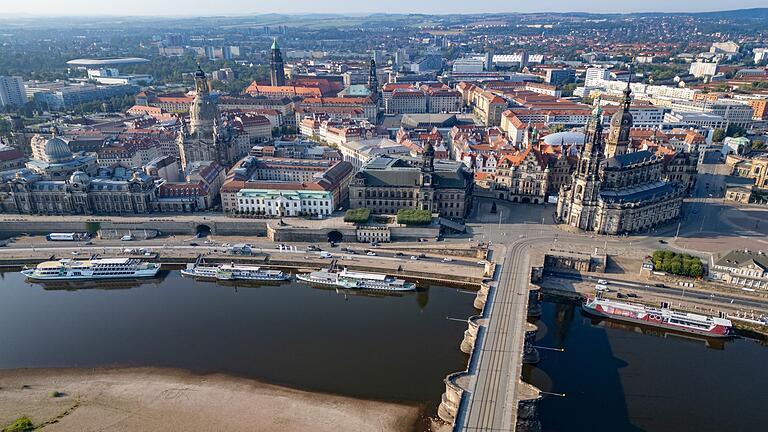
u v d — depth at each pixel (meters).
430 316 191.38
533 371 159.75
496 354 154.50
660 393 149.75
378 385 151.62
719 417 139.75
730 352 172.12
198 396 147.25
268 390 149.75
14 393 148.38
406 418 139.38
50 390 149.75
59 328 183.25
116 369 159.38
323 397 146.75
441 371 157.62
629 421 138.38
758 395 149.38
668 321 182.38
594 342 177.00
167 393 148.62
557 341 177.25
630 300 199.38
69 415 139.50
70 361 163.25
